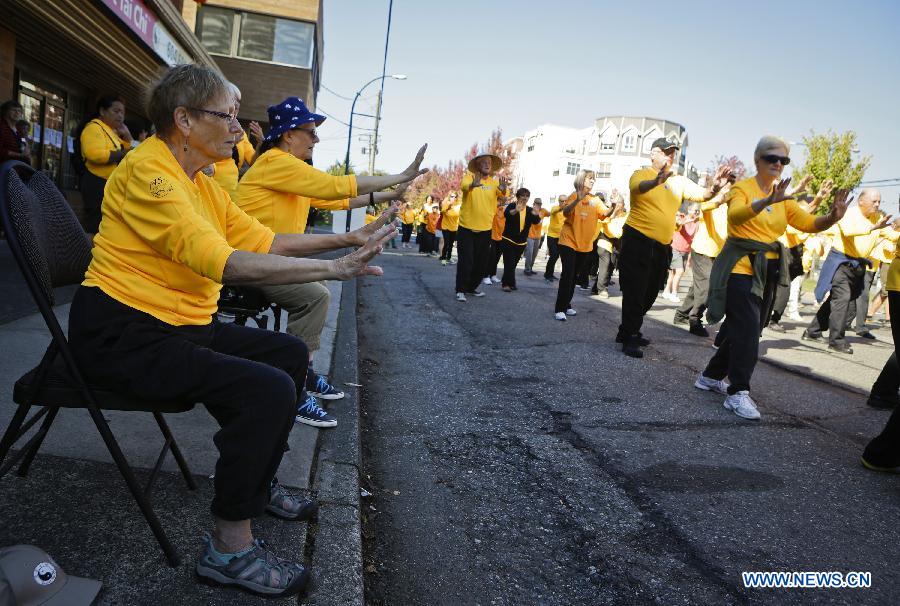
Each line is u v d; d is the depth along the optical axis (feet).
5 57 29.40
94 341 6.37
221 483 6.34
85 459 8.68
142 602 6.07
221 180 15.07
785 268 18.20
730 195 16.21
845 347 27.07
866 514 10.97
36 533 6.88
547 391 16.79
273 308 13.12
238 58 74.28
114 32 32.96
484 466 11.76
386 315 26.17
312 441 10.95
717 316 16.31
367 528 9.20
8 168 6.18
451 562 8.57
